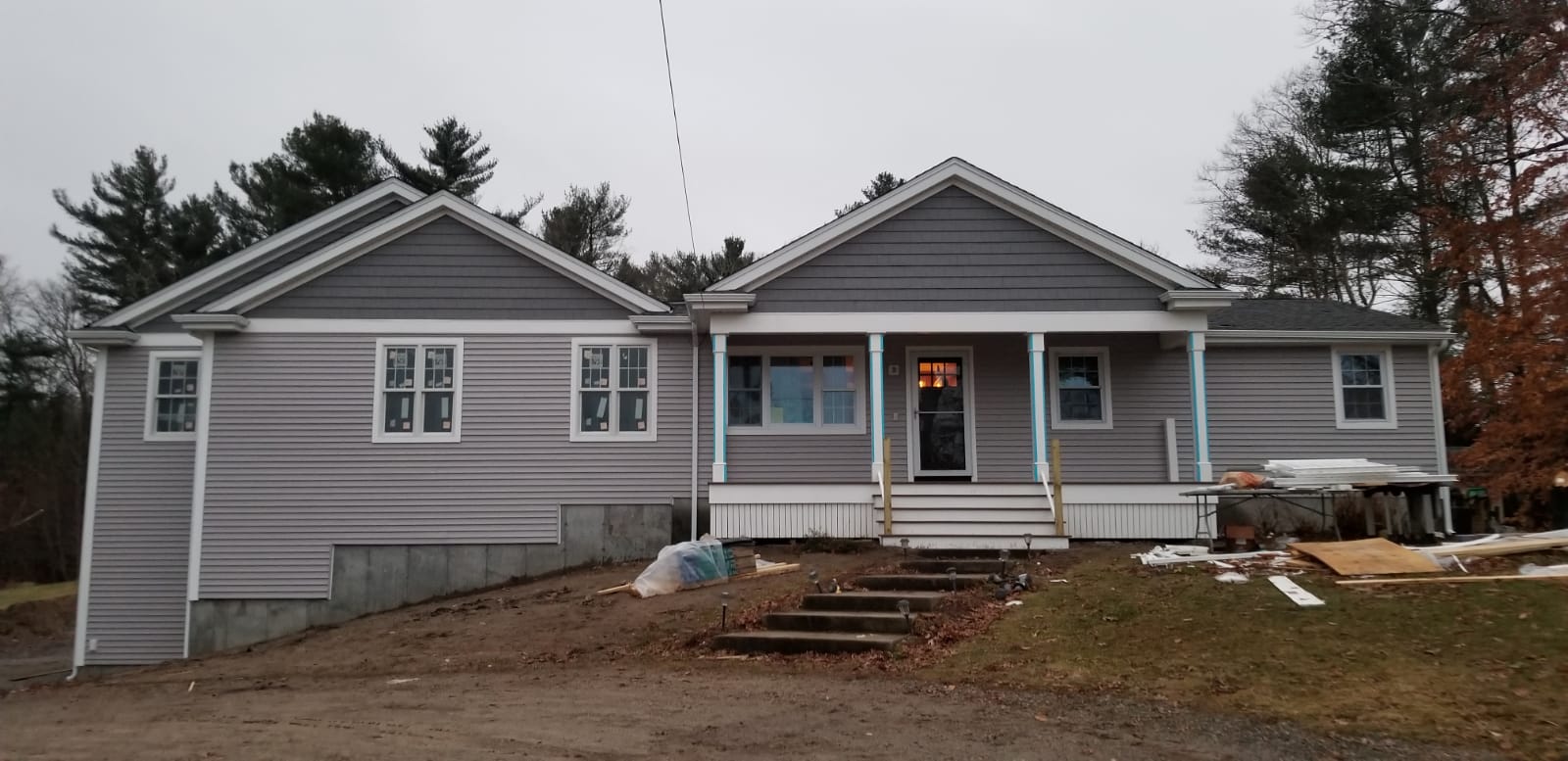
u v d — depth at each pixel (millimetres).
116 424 17406
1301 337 17750
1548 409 14609
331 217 18375
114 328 17516
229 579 16344
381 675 10656
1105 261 16391
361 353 16953
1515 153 18984
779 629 10742
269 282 16812
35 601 30266
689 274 42406
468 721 7691
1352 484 13727
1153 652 8930
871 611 11023
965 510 15258
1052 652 9180
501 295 17234
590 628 11648
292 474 16609
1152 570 12023
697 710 7809
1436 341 17953
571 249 40625
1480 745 6488
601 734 7109
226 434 16625
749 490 15672
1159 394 17656
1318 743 6648
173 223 38625
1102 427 17562
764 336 17438
